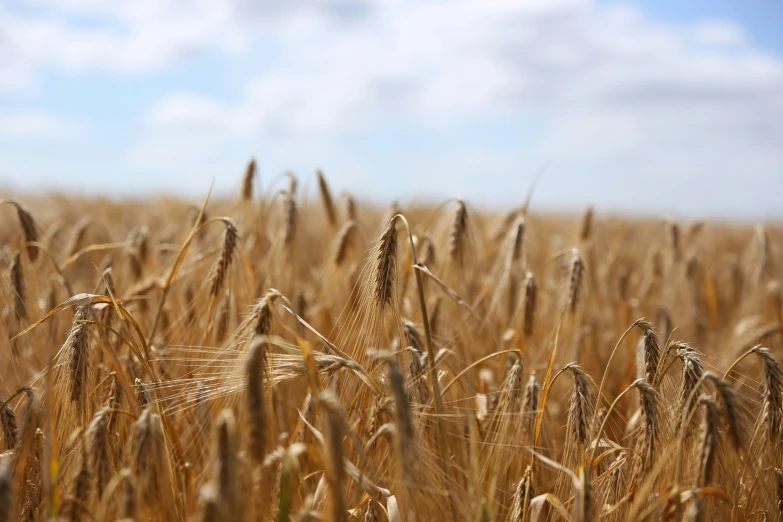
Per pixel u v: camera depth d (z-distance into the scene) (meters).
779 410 0.81
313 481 0.87
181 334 0.99
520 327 1.06
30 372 1.01
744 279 1.68
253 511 0.71
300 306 1.12
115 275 1.21
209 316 0.92
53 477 0.73
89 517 0.72
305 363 0.78
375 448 0.82
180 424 0.91
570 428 0.84
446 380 0.96
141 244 1.23
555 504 0.77
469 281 1.19
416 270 0.84
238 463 0.70
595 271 1.44
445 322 1.09
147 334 1.05
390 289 0.83
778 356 1.26
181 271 1.09
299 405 1.00
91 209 2.16
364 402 0.85
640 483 0.81
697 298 1.63
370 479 0.79
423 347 0.92
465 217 1.06
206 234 1.24
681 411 0.81
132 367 0.92
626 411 1.10
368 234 1.52
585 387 0.84
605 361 1.27
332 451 0.68
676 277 1.52
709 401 0.76
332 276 1.21
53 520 0.71
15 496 0.76
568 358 1.12
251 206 1.29
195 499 0.80
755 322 1.39
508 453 0.89
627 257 2.10
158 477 0.73
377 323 0.84
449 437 0.91
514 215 1.47
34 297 1.05
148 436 0.73
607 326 1.46
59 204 2.10
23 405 0.84
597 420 0.85
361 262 1.23
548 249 1.77
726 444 0.82
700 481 0.76
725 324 1.67
